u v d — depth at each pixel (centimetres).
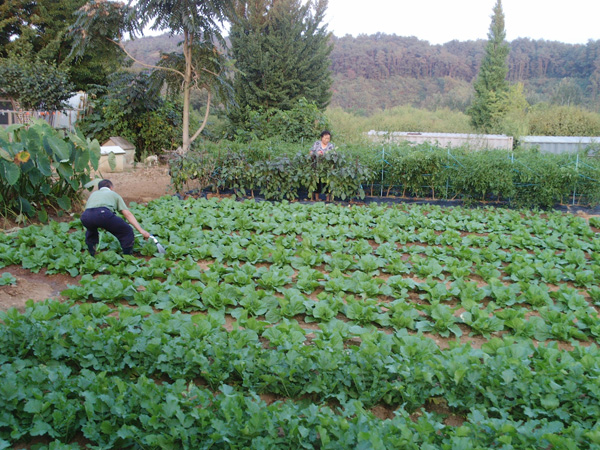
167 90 1695
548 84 6094
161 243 760
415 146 1311
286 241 787
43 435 349
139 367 409
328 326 491
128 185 1328
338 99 5556
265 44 2242
